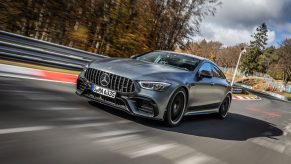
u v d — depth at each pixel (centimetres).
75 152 276
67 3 2095
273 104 1955
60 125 348
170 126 468
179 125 501
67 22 2123
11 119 329
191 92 488
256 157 415
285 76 7788
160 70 462
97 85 446
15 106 388
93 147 301
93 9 2256
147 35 2656
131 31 2547
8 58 852
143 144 349
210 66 588
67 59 1022
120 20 2444
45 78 732
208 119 645
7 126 304
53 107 427
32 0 1894
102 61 480
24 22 1892
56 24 2064
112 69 443
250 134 583
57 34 2089
